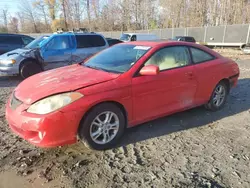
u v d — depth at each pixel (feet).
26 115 9.96
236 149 11.62
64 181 9.25
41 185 9.04
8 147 11.70
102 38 32.07
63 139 10.23
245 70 34.50
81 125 10.61
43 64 27.96
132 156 10.96
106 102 11.05
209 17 150.51
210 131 13.58
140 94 12.04
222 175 9.60
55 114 9.80
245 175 9.61
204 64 15.23
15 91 11.76
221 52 73.20
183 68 14.01
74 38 29.68
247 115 16.08
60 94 10.15
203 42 92.27
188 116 15.74
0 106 17.75
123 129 11.93
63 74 12.50
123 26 175.11
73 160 10.64
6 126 14.11
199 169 9.99
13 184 9.11
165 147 11.77
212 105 16.34
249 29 76.28
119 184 9.07
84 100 10.30
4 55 28.55
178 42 14.44
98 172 9.79
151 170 9.92
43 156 10.95
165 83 12.96
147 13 174.19
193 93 14.65
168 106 13.52
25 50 29.09
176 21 162.30
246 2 131.44
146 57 12.64
